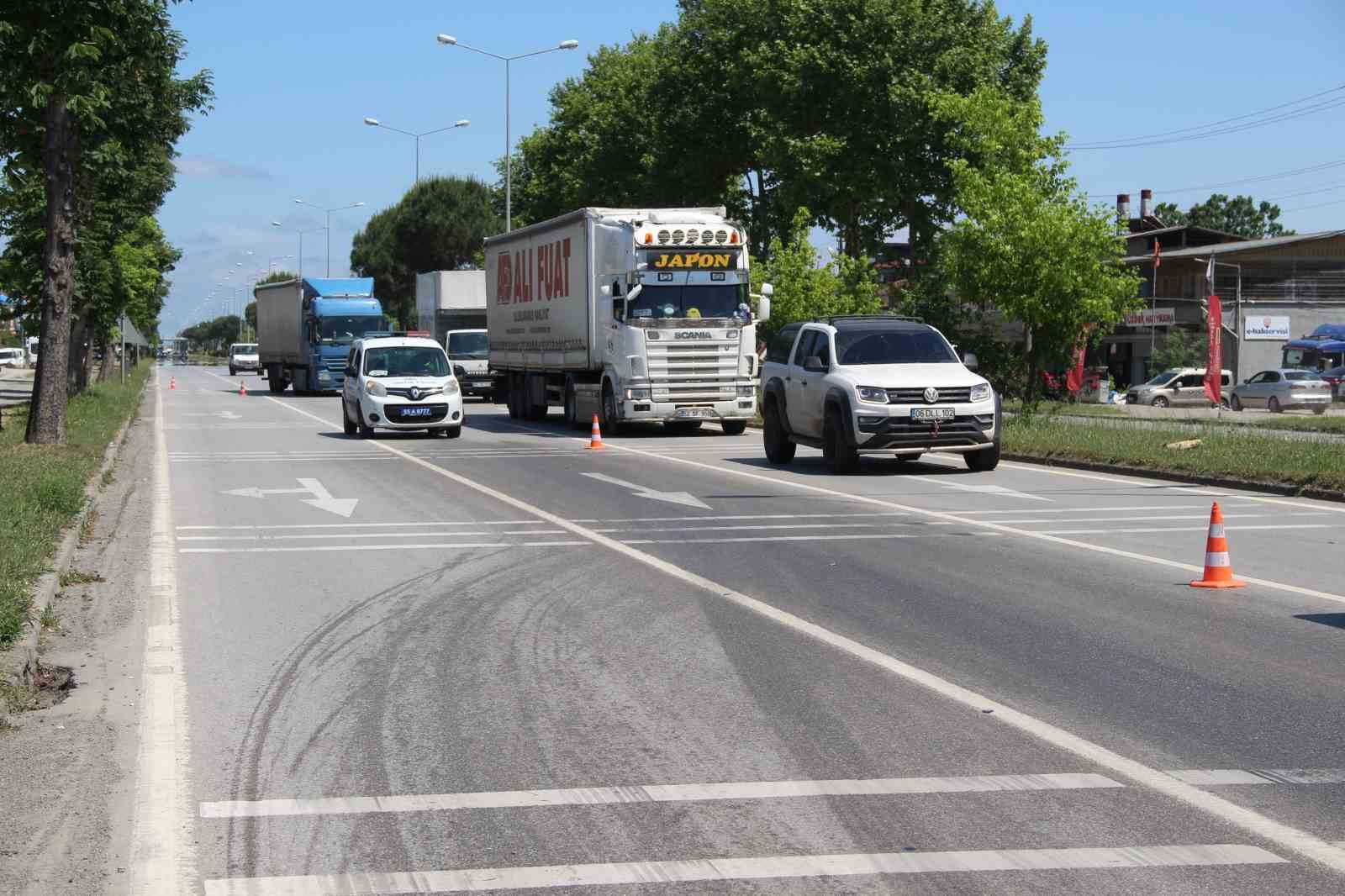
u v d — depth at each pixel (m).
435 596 10.45
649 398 28.84
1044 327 33.47
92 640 8.89
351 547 13.22
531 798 5.62
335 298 53.53
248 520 15.38
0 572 9.95
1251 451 20.56
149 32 21.59
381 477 20.58
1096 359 69.75
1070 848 4.96
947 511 15.80
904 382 20.28
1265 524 14.51
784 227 56.28
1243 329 63.38
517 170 76.88
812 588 10.62
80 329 42.91
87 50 20.17
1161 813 5.36
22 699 7.19
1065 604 9.88
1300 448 20.88
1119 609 9.70
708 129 57.41
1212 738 6.41
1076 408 45.62
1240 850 4.94
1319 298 65.69
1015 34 55.84
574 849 5.02
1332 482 16.97
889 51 50.28
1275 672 7.75
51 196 22.58
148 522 15.28
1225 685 7.44
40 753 6.31
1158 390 53.19
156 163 32.03
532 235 34.44
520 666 8.03
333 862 4.91
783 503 16.64
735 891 4.60
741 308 29.27
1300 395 47.28
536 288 34.12
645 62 64.06
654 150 58.16
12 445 22.23
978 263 33.66
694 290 29.05
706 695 7.30
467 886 4.67
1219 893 4.53
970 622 9.23
